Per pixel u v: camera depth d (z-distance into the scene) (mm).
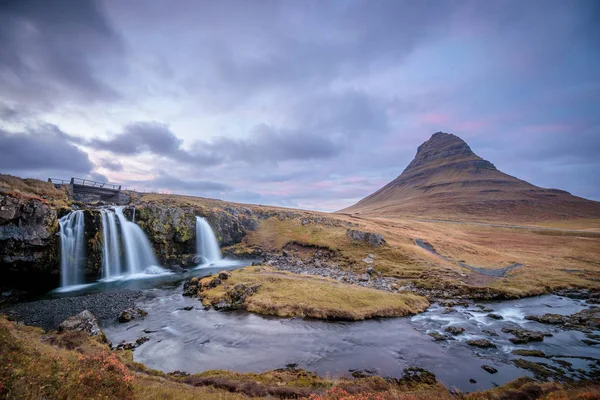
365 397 15414
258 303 41469
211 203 121188
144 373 21578
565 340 32938
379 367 25516
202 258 82562
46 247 50250
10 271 46219
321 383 20984
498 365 26344
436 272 63812
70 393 10211
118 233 65562
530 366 26125
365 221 131875
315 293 44750
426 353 28766
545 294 55906
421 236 103938
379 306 41688
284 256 85250
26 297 45469
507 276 65000
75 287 53125
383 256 75875
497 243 115000
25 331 27094
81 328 28469
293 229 104125
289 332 33406
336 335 33000
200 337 31406
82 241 57656
